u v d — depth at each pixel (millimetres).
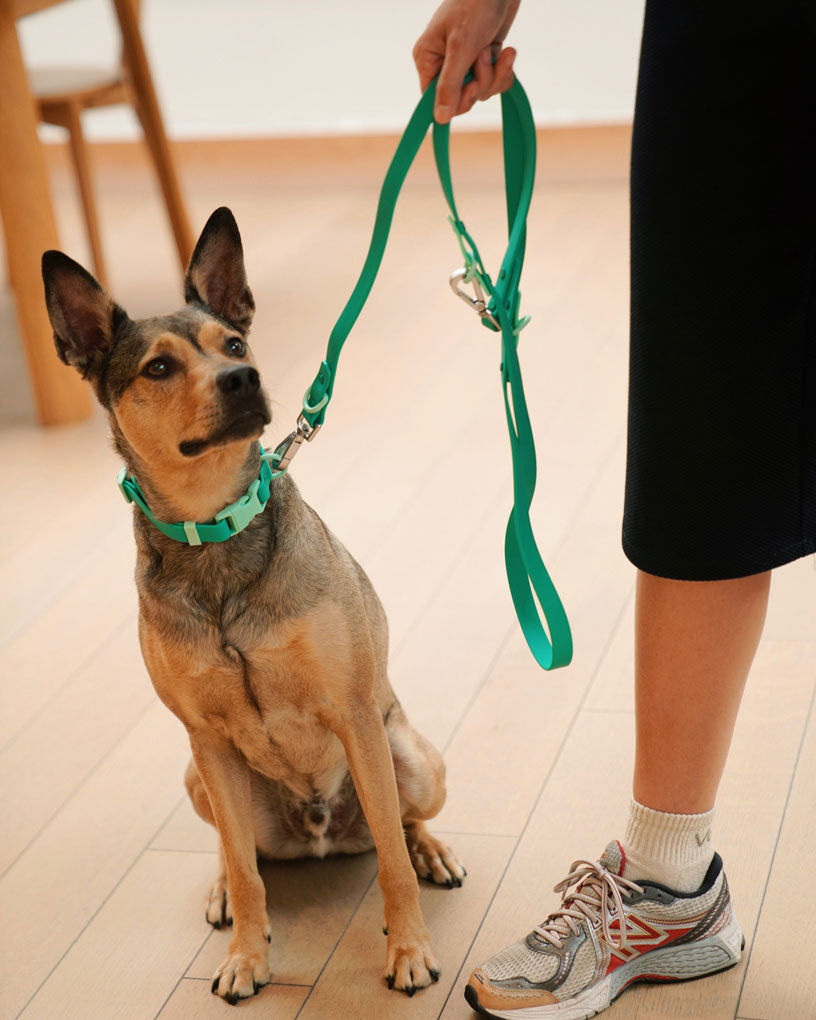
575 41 5551
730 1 1356
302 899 1937
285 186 6141
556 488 3164
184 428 1689
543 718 2291
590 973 1612
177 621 1706
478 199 5676
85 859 2080
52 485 3488
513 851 1965
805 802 1976
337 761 1889
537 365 3936
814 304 1417
